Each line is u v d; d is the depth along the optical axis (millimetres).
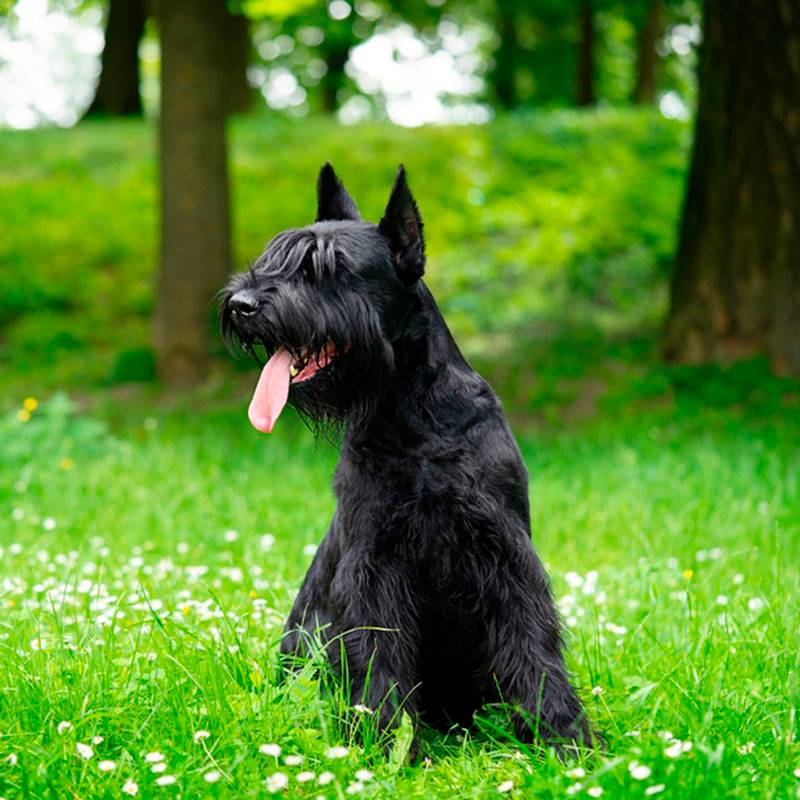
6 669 4770
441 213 21172
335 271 4410
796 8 13023
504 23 35844
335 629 4531
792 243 13516
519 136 23234
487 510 4402
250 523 8688
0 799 3842
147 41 36625
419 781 4137
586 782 3727
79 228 22234
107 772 4004
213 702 4406
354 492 4512
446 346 4648
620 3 23688
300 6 18688
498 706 4703
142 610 5828
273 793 3744
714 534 8094
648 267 19828
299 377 4520
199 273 16125
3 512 9375
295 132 24828
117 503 9539
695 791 3695
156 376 16516
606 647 5531
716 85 13727
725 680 4844
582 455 11383
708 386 13281
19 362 18578
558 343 16219
